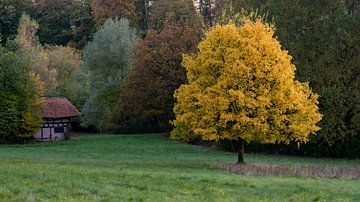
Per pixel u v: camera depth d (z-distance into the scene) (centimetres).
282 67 2645
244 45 2670
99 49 6838
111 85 6744
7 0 9494
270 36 2734
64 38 9788
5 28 9356
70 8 9825
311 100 2806
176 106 2970
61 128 5894
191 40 5725
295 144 4228
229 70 2627
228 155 4106
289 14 4197
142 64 5841
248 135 2653
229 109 2677
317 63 3991
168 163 3103
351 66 3928
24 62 5300
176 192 1664
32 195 1402
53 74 6931
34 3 9931
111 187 1641
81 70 7119
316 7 4166
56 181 1709
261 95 2619
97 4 8669
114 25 6938
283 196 1705
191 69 2880
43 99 5841
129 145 4966
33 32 7381
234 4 4594
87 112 6744
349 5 4212
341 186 2034
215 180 1992
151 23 8331
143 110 5997
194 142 5212
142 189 1697
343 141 3972
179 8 7594
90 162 2994
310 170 2648
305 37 4122
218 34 2742
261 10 4166
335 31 3969
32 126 5209
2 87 5131
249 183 1945
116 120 6531
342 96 3838
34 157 3328
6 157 3200
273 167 2719
